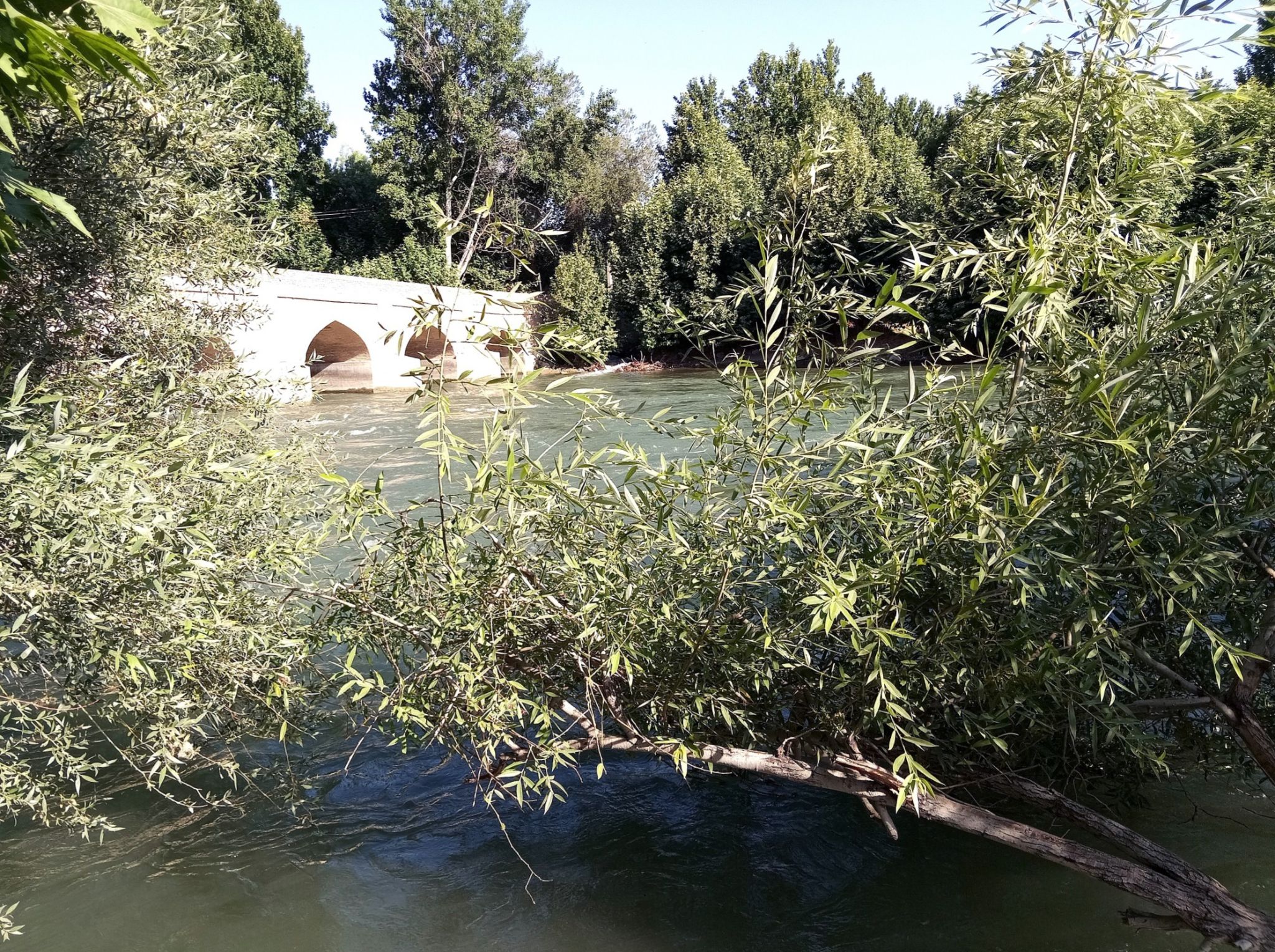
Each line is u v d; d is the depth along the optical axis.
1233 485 3.90
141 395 5.52
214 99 6.71
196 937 4.18
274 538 4.84
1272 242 4.20
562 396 3.97
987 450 3.63
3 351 5.53
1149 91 3.89
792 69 56.47
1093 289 4.10
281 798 5.35
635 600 4.00
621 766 5.71
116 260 5.96
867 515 4.09
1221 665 4.33
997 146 4.52
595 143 52.31
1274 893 4.18
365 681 4.23
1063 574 3.53
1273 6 3.36
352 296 28.38
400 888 4.56
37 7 2.65
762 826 5.05
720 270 39.06
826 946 4.07
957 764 4.43
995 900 4.33
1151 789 5.13
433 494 12.10
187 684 4.46
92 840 4.91
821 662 4.47
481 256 41.19
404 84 49.19
